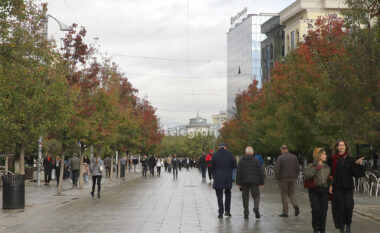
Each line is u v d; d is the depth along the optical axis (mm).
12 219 15398
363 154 34438
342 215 11641
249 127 50406
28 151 43969
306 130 30172
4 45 17750
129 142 45094
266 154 55094
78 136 25719
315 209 11688
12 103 19000
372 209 18203
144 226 13484
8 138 21531
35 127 21000
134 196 24578
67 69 26312
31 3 20484
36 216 16172
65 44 26875
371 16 13141
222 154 15633
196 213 16797
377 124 19234
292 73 29797
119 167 47719
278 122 36906
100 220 14891
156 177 50531
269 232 12453
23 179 18641
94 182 24094
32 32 20328
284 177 15914
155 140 73375
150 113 65188
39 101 20234
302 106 28703
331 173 11727
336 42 22625
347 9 20344
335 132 26422
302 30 70312
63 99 21734
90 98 27078
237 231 12602
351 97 19609
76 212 17297
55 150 42375
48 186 33031
